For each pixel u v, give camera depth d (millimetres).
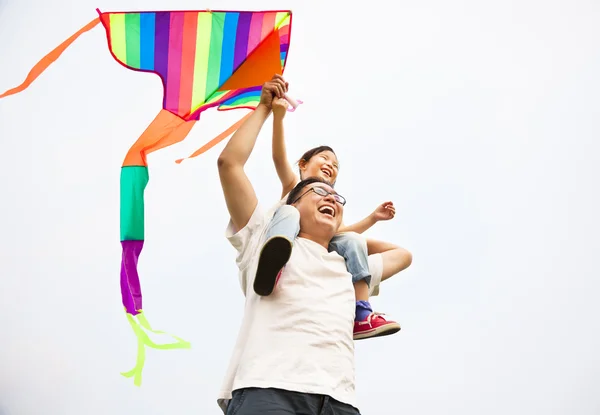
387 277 3082
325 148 3535
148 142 2891
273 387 2240
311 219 2770
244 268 2686
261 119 2816
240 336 2480
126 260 2715
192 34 3016
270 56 3031
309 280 2529
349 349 2461
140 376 2566
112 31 2953
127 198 2781
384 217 3447
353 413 2332
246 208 2689
